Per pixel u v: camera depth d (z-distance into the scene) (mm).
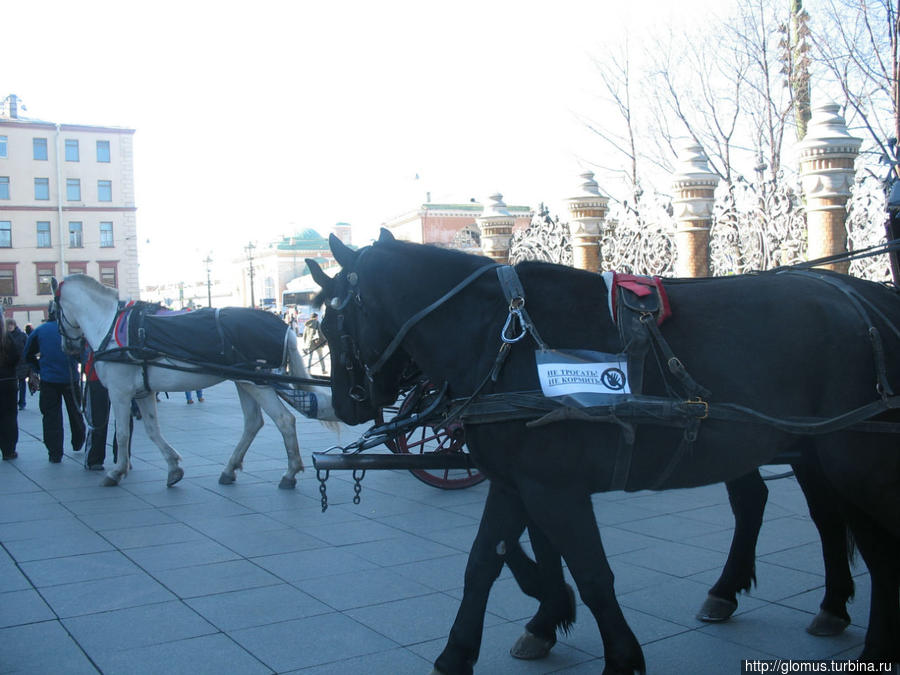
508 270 3469
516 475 3287
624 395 3113
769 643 4082
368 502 7234
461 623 3625
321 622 4422
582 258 12086
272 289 62000
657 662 3887
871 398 3221
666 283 3537
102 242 57594
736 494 4371
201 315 7758
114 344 7914
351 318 3846
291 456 7805
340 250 3914
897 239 4062
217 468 8961
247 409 8062
